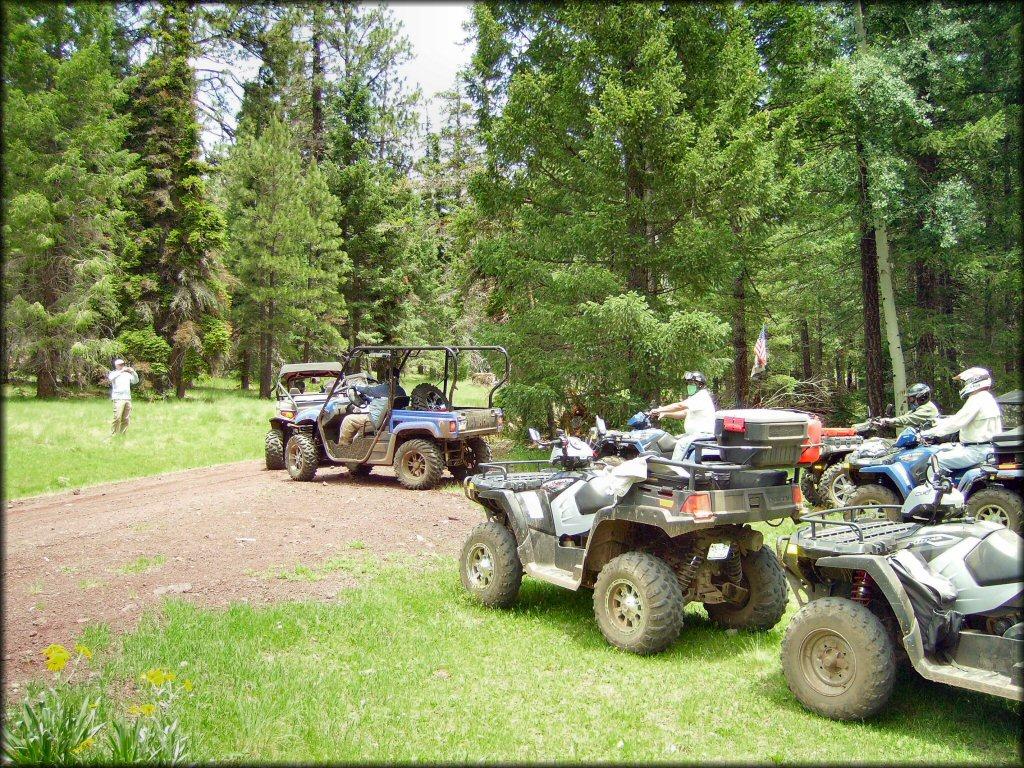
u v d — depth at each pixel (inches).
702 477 197.3
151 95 1254.9
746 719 159.8
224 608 223.0
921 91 744.3
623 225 548.1
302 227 1323.8
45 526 343.3
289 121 1637.6
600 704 166.6
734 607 224.1
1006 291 774.5
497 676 182.2
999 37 695.7
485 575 241.3
